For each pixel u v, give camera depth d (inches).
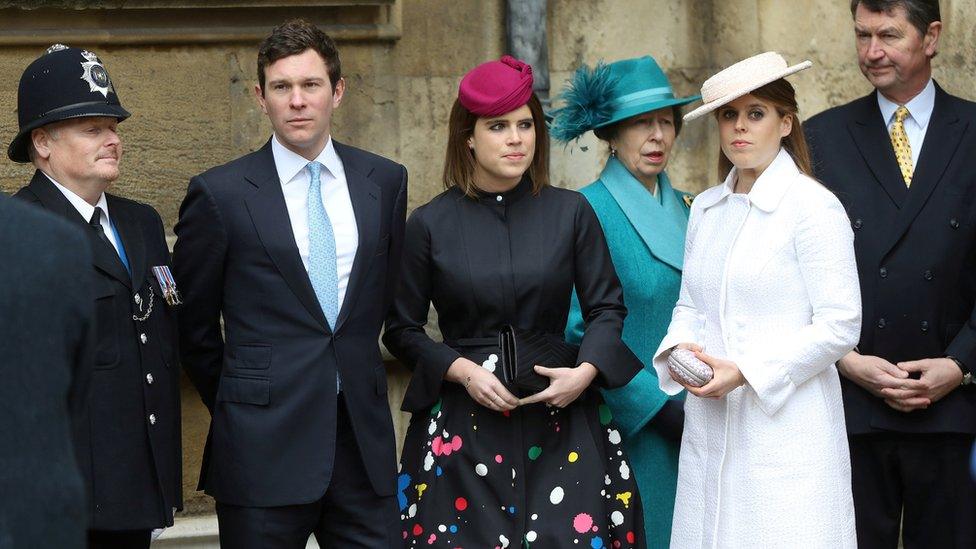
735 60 869.2
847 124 693.3
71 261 277.3
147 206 584.7
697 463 591.2
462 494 607.5
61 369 274.1
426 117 824.3
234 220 575.5
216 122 782.5
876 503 682.8
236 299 579.5
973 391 661.9
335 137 808.3
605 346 611.5
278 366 571.5
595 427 620.1
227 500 572.7
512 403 598.2
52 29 749.9
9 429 267.4
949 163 671.8
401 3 808.9
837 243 563.2
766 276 568.7
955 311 668.7
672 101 676.7
